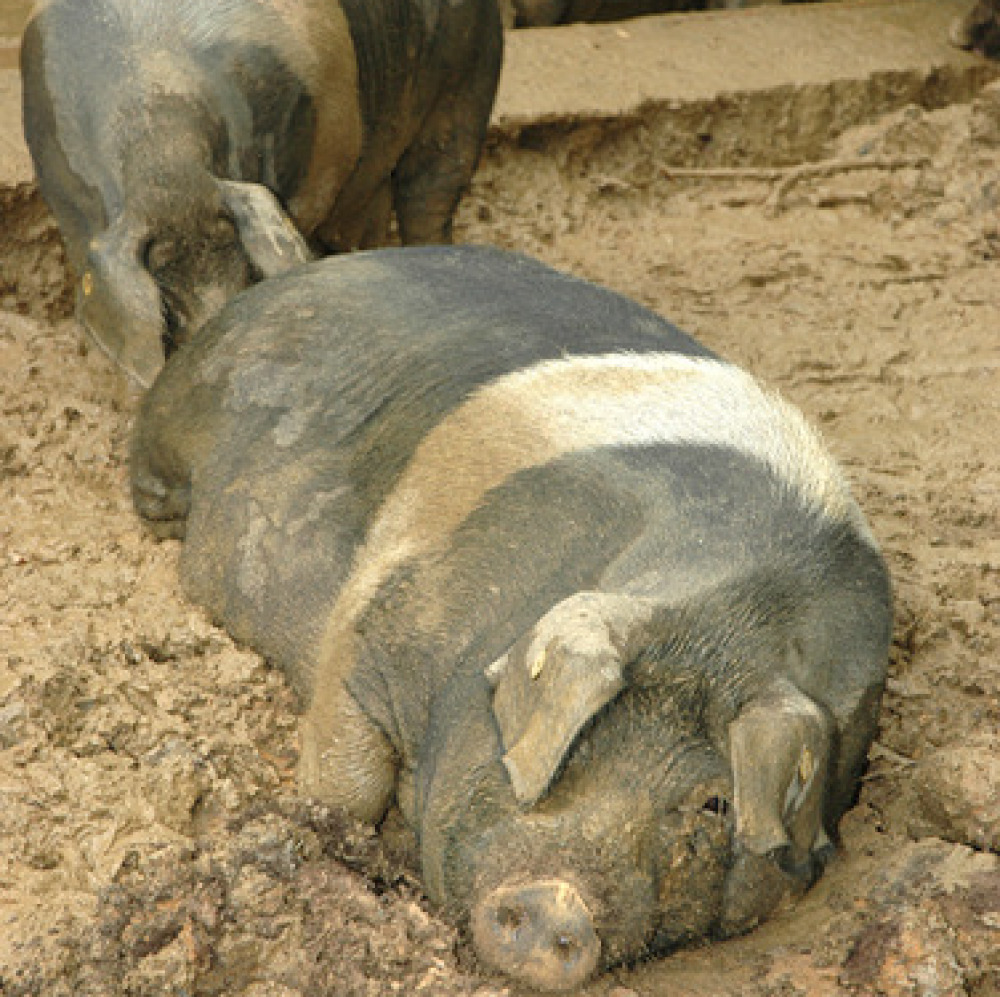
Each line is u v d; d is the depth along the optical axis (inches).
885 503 769.6
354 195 891.4
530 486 526.0
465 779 465.7
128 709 568.4
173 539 692.1
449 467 552.4
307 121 779.4
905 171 1171.3
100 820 517.7
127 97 719.1
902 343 949.2
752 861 467.2
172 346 694.5
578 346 594.9
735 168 1203.9
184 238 698.2
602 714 449.1
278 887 492.1
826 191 1166.3
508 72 1202.0
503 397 566.9
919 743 601.6
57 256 963.3
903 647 656.4
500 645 495.2
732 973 483.8
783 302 1000.2
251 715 580.1
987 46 1300.4
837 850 541.3
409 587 526.0
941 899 509.4
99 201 729.6
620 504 510.0
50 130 746.2
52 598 636.7
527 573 506.0
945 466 814.5
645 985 474.3
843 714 497.7
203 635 610.5
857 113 1245.7
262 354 638.5
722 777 455.5
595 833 442.6
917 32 1349.7
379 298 636.1
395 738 523.8
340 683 533.0
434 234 973.8
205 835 521.0
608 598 456.1
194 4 743.1
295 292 653.3
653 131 1185.4
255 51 747.4
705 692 461.4
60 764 535.8
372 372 606.5
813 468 539.8
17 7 1341.0
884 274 1047.6
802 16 1370.6
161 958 470.0
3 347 838.5
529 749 426.9
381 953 474.6
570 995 465.1
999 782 537.3
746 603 477.7
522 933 438.6
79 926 476.4
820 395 885.8
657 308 991.0
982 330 968.9
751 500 511.2
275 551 595.8
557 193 1149.7
